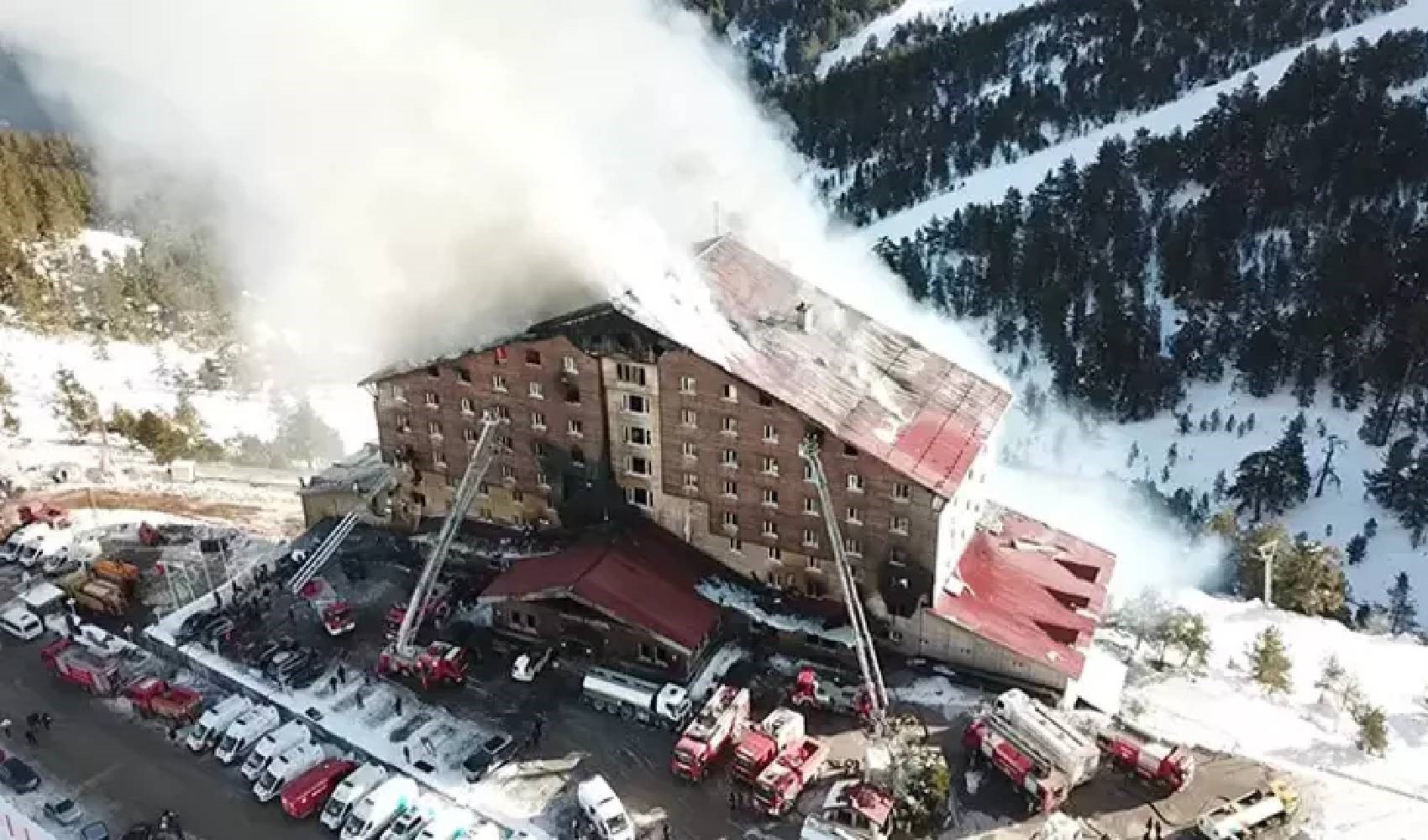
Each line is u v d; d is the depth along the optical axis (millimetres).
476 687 66688
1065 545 74812
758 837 56406
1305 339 132750
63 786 60469
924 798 56125
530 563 71188
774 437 66000
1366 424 121688
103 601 73188
